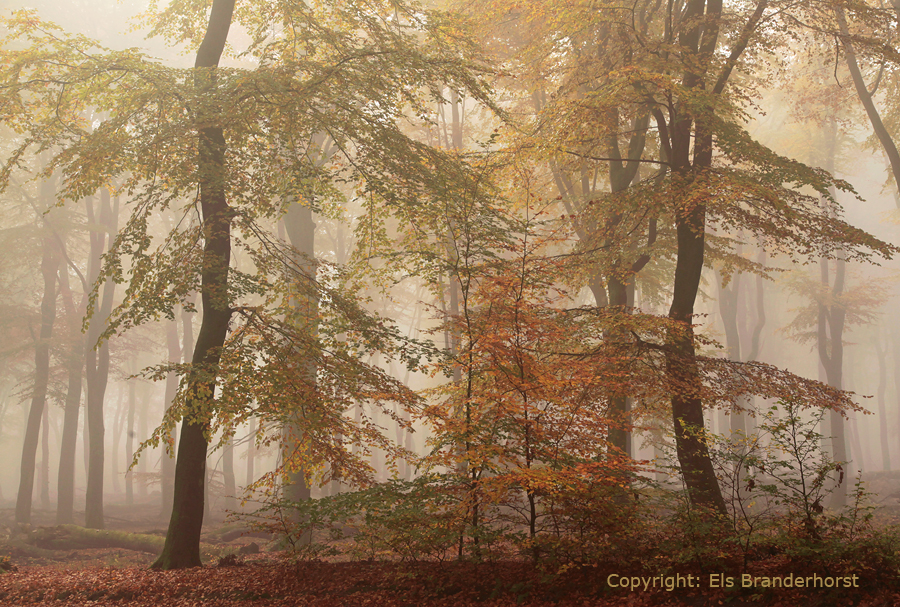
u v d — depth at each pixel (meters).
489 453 6.71
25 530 19.12
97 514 22.14
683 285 11.81
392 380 11.10
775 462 6.05
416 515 6.91
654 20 15.68
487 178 11.81
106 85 11.30
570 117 11.76
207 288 10.85
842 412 9.97
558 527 6.71
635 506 6.55
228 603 7.47
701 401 11.02
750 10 12.30
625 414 9.98
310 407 10.38
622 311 11.52
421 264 10.95
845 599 5.08
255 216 11.86
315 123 11.17
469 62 12.21
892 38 13.41
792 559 5.87
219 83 10.74
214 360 10.91
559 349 11.08
